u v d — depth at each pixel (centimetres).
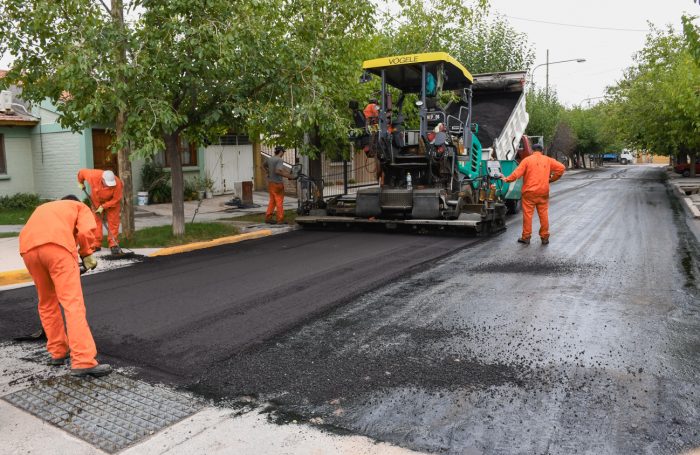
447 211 1121
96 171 940
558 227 1227
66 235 441
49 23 927
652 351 466
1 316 608
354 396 394
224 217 1456
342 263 849
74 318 435
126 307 622
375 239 1095
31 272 447
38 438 349
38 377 443
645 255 878
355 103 1150
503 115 1479
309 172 1436
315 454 322
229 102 1012
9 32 938
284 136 1357
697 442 326
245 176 2123
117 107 900
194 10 921
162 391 411
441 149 1072
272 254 940
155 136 994
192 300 646
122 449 334
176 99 1012
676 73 2328
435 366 443
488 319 559
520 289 677
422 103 1075
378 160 1186
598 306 598
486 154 1329
